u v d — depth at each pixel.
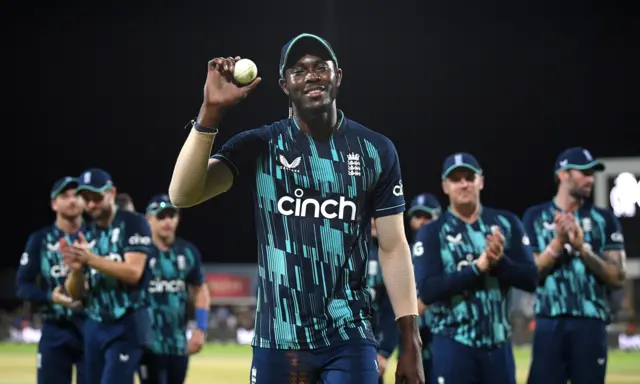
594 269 6.90
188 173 3.69
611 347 24.27
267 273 3.82
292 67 3.81
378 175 3.88
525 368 15.80
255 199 3.89
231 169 3.85
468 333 5.92
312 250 3.78
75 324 7.66
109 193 7.17
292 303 3.77
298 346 3.76
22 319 30.27
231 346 27.42
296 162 3.83
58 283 7.68
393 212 3.92
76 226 7.83
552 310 7.01
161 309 8.31
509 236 6.14
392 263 3.94
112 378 6.91
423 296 5.96
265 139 3.87
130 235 7.07
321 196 3.80
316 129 3.86
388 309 7.32
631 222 18.95
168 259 8.41
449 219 6.19
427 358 6.86
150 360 8.30
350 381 3.74
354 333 3.80
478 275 5.82
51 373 7.65
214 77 3.62
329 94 3.79
